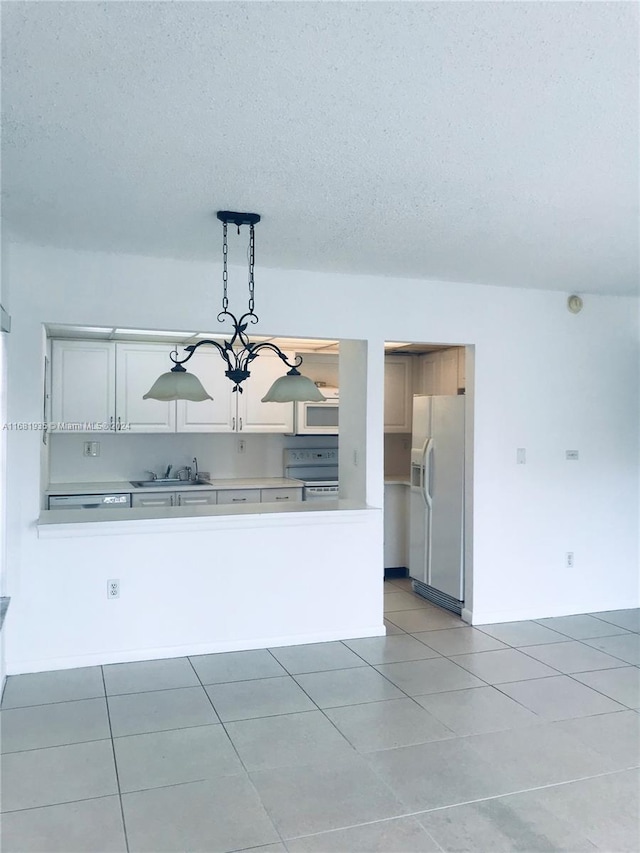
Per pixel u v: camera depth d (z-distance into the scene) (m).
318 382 6.77
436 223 3.21
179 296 3.93
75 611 3.74
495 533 4.75
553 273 4.29
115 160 2.45
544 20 1.58
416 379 7.03
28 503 3.63
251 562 4.10
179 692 3.43
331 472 7.04
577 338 4.97
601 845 2.21
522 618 4.83
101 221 3.19
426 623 4.73
